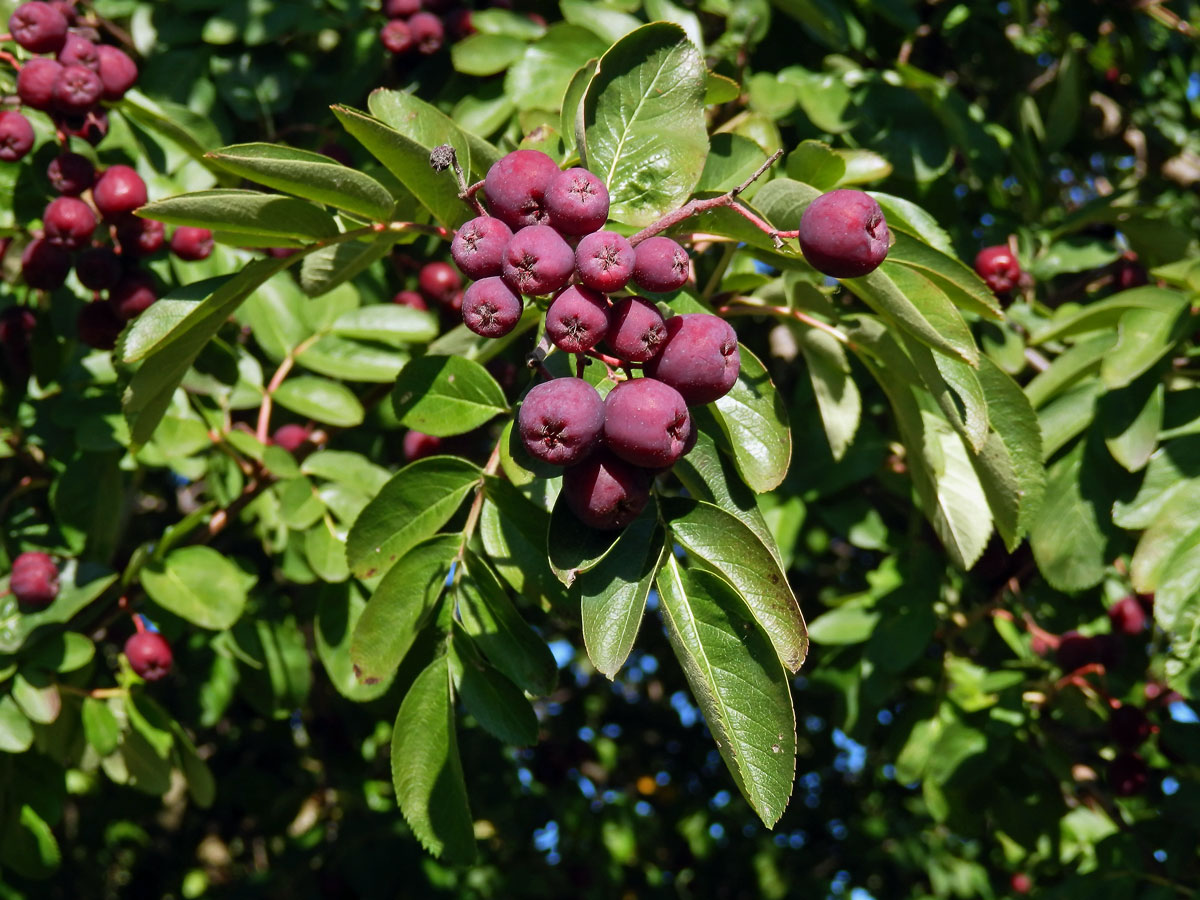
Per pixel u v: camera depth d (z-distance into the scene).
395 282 0.39
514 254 0.18
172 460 0.33
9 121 0.30
